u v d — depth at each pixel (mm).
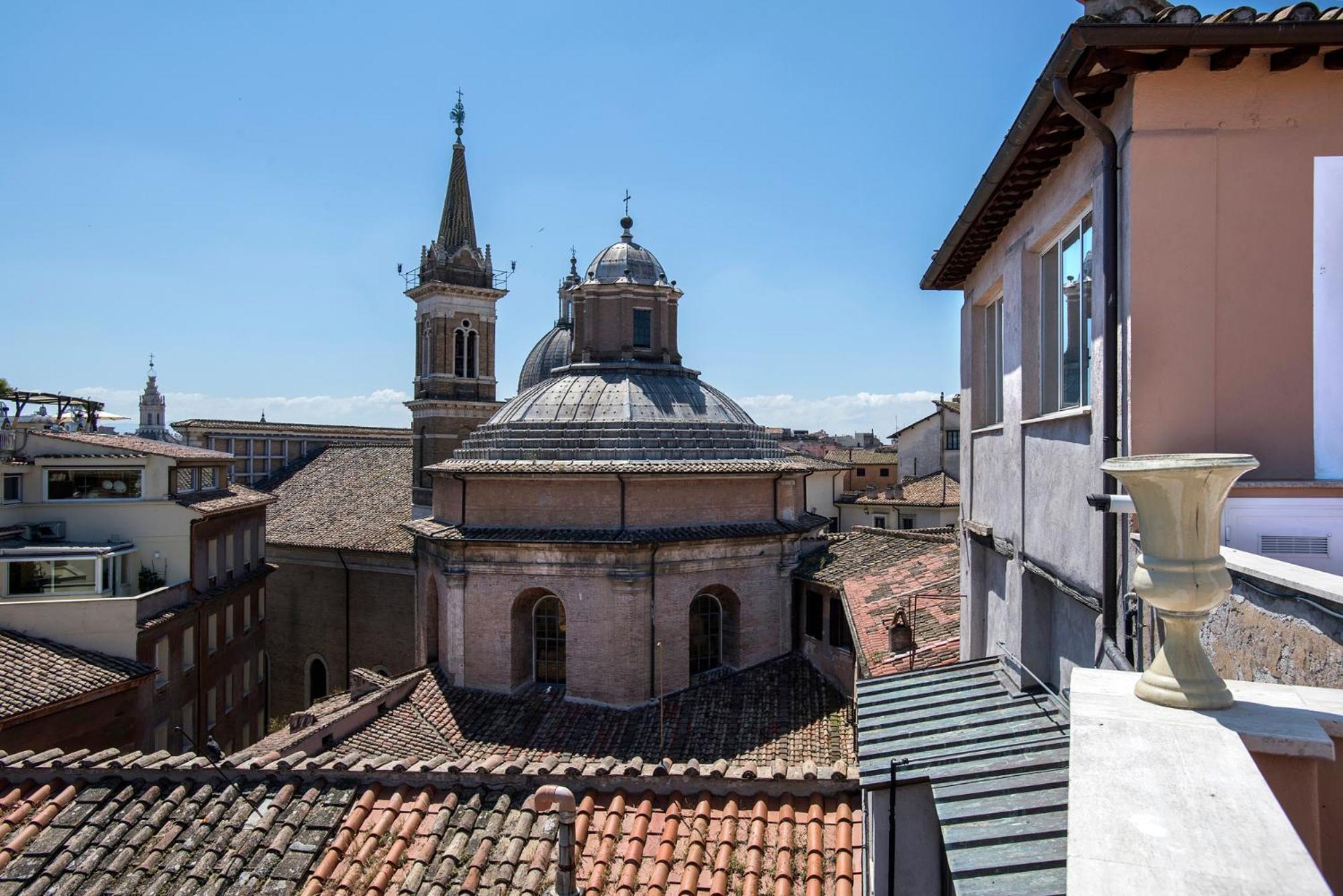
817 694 30188
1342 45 7496
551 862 13047
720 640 32938
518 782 14586
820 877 12500
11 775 14938
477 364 58219
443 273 57062
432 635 35094
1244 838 3570
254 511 49438
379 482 60188
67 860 13156
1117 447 8570
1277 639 6500
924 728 10422
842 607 31156
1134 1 9047
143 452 39500
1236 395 8164
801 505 37438
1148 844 3547
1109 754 4312
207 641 41688
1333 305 8117
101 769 14820
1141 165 8195
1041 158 10305
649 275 37094
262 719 49125
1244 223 8148
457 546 31609
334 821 13867
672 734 28094
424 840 13555
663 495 31234
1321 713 4793
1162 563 5016
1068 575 10039
